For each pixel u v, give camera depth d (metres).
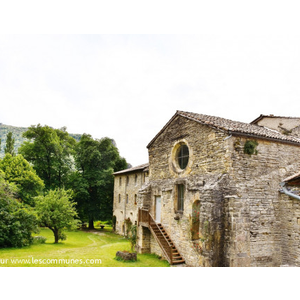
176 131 14.80
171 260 12.49
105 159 38.66
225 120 14.77
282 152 12.35
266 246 10.89
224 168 11.11
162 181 15.54
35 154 36.09
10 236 17.38
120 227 31.67
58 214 21.75
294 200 11.05
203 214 10.80
